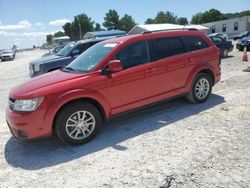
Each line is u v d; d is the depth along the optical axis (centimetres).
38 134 447
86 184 359
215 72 662
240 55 1822
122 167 392
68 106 460
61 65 998
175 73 585
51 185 366
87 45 1070
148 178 358
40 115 441
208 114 575
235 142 437
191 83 618
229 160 383
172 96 591
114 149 452
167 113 601
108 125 562
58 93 451
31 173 402
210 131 488
